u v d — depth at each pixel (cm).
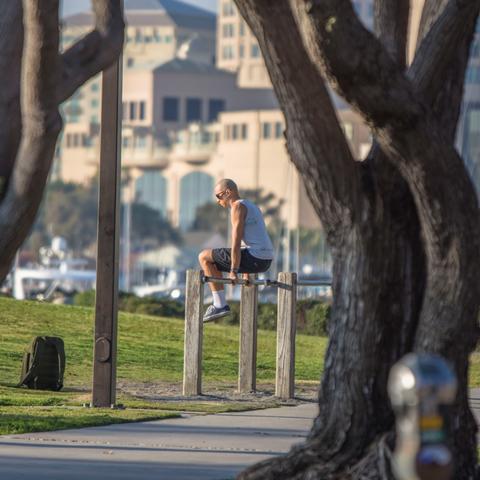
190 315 4622
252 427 3662
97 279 4100
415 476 1438
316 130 2294
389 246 2384
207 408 4191
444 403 1455
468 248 2278
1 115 2652
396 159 2256
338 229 2398
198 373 4612
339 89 2186
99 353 4122
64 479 2678
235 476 2752
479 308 2380
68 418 3722
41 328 6819
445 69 2362
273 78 2280
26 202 2505
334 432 2411
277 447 3244
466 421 2373
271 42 2228
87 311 7669
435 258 2302
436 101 2373
